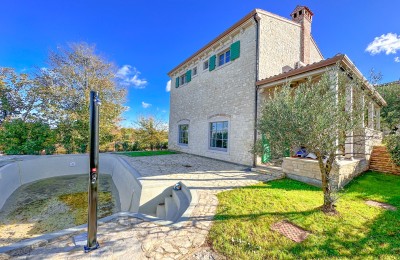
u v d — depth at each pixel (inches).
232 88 396.8
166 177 261.1
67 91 628.4
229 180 248.5
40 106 613.9
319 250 103.5
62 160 475.5
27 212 260.1
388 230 123.6
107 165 499.2
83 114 626.5
